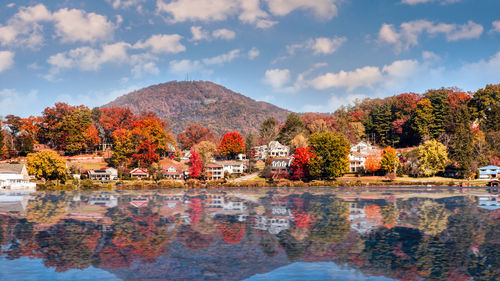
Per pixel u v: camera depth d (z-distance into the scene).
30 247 58.69
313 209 93.38
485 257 53.56
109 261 52.16
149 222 77.19
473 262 51.56
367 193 128.25
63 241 62.16
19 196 120.56
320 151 164.38
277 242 61.59
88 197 118.06
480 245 59.62
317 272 47.81
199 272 47.84
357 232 68.50
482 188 143.62
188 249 57.66
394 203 103.19
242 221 78.25
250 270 48.50
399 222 77.19
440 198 113.69
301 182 162.38
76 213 87.81
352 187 151.25
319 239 63.34
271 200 110.31
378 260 52.44
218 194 126.56
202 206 98.44
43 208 94.88
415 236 65.38
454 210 91.50
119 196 120.88
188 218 81.50
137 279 45.66
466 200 108.94
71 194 126.94
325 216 83.81
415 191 133.88
